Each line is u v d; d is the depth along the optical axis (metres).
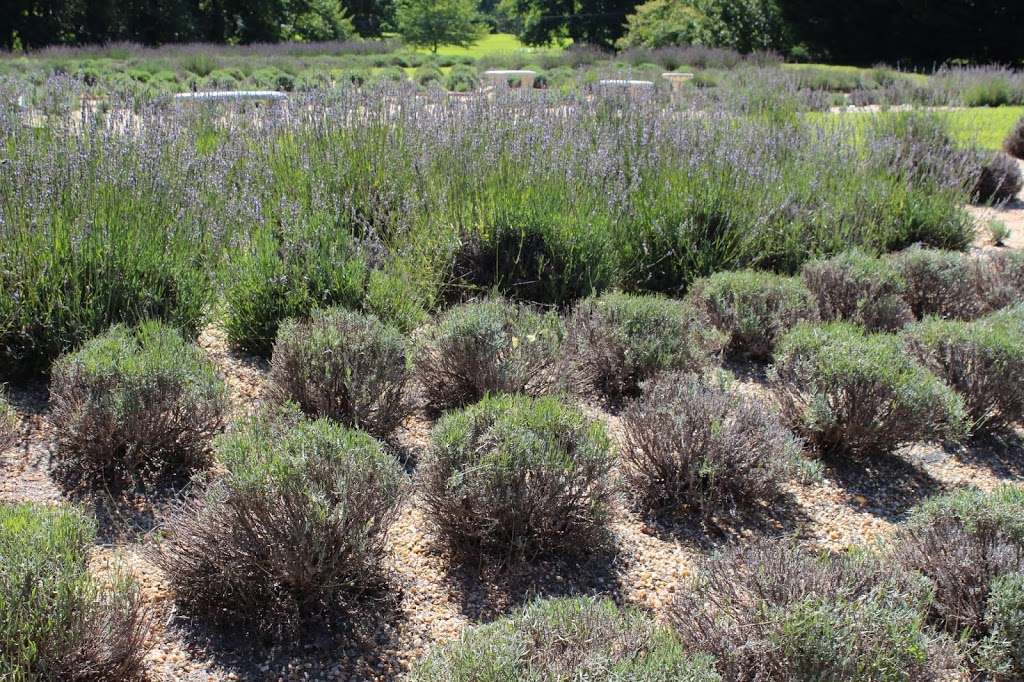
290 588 2.89
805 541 3.57
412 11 59.25
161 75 25.88
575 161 6.91
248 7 54.16
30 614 2.34
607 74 25.36
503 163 6.63
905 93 17.52
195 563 2.87
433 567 3.23
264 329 4.87
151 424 3.60
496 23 107.88
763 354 5.48
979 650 2.80
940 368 4.77
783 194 7.43
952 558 3.08
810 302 5.59
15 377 4.30
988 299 6.46
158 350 3.80
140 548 3.12
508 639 2.28
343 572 2.94
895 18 42.28
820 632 2.47
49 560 2.44
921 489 4.11
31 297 4.32
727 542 3.54
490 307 4.71
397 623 2.92
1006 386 4.59
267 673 2.66
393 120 7.66
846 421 4.22
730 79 20.16
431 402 4.55
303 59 36.53
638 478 3.89
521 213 6.04
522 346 4.45
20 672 2.27
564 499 3.27
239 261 5.09
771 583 2.77
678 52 36.50
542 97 8.95
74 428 3.56
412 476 3.75
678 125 8.45
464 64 37.16
